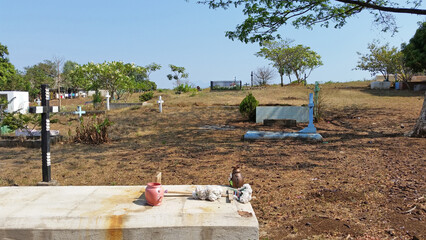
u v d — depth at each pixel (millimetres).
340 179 6102
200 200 4246
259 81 48344
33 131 12242
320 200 5059
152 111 21266
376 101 21703
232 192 4480
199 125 15586
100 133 11453
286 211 4703
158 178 4727
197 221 3646
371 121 14648
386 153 8148
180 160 8156
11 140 11078
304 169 6926
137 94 40156
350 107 19484
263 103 21750
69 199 4285
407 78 30016
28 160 8664
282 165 7316
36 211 3854
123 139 12258
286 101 23172
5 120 12188
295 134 10727
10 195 4457
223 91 34406
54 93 55188
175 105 23547
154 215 3691
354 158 7766
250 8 11406
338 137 11023
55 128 15211
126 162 8125
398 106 18953
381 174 6309
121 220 3627
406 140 9719
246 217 3725
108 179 6625
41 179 6660
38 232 3588
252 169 7059
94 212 3797
